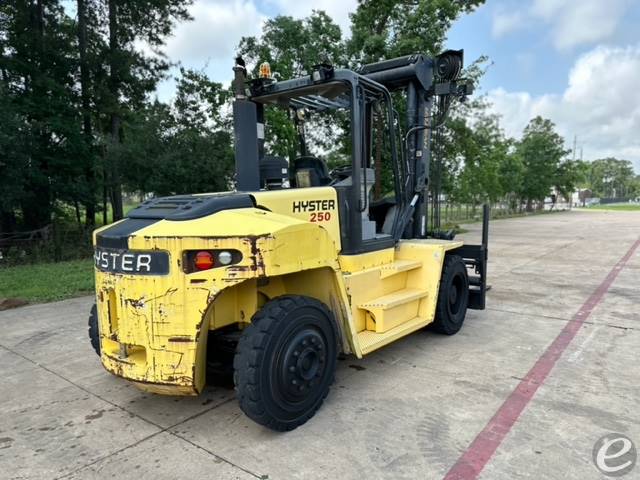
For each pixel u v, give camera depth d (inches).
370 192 179.8
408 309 168.4
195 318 105.4
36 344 187.8
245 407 107.8
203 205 116.5
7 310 243.8
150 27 646.5
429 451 106.0
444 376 150.6
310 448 108.0
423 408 127.6
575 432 113.9
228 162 554.9
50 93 538.6
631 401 131.3
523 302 253.3
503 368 157.2
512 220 1127.6
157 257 106.6
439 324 187.8
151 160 520.4
